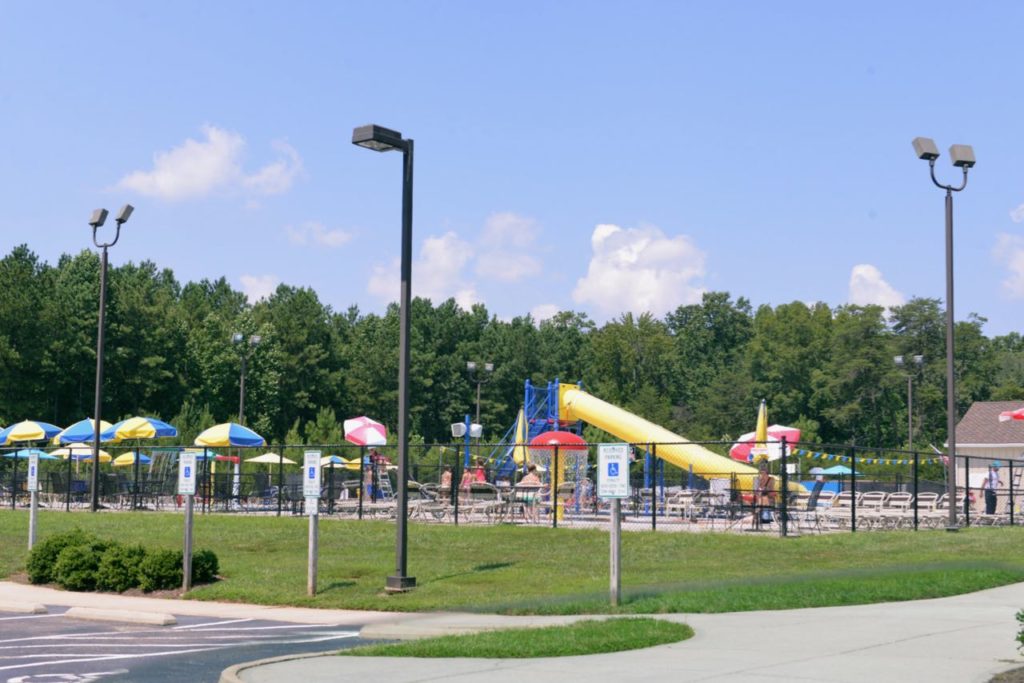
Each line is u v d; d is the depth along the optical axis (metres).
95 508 35.88
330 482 34.31
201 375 106.50
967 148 29.03
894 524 31.20
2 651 14.57
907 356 111.75
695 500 32.16
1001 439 57.50
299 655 12.90
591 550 24.94
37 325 89.00
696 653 12.52
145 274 130.25
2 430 49.19
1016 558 23.73
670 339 144.62
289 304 121.94
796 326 122.94
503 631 14.61
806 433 105.94
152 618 17.84
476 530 28.02
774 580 20.67
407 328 21.64
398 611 19.27
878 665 11.51
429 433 123.00
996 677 10.70
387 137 21.38
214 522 31.36
